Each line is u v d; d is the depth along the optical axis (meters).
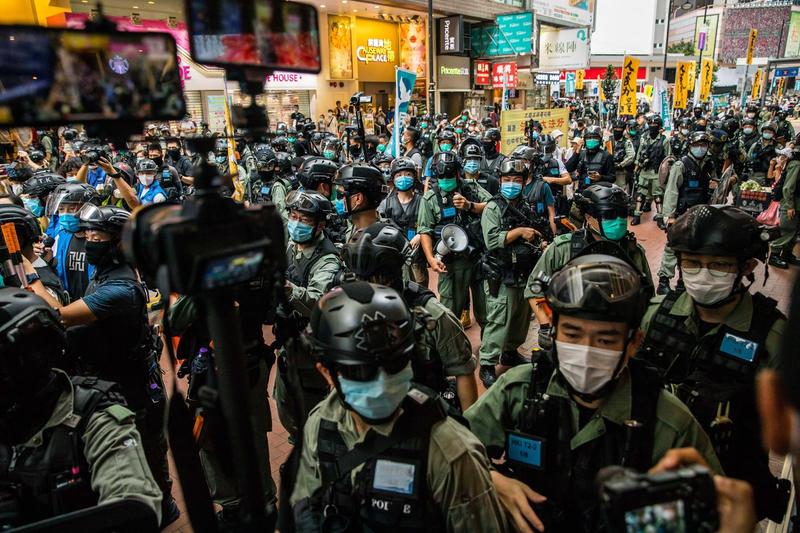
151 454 3.23
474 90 31.05
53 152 11.11
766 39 50.34
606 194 3.53
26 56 0.85
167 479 3.37
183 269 0.93
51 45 0.88
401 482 1.61
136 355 3.11
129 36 0.95
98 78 0.93
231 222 1.00
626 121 15.52
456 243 5.09
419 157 10.46
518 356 5.27
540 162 8.30
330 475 1.70
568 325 1.71
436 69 27.47
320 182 5.37
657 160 11.41
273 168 7.86
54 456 1.69
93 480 1.68
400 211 6.18
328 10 22.41
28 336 1.64
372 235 3.01
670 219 7.18
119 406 1.84
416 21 25.84
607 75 28.28
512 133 11.01
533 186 6.07
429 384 2.64
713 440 2.04
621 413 1.72
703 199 7.22
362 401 1.59
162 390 3.31
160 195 8.42
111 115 0.94
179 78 1.01
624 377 1.76
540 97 38.94
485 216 4.81
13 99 0.85
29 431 1.71
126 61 0.95
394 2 21.83
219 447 1.16
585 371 1.68
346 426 1.74
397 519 1.59
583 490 1.72
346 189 4.03
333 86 23.48
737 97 42.34
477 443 1.70
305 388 2.94
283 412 3.19
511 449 1.85
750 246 2.16
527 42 28.47
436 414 1.67
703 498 1.01
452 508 1.59
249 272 1.00
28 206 6.72
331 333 1.62
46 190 6.78
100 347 2.96
